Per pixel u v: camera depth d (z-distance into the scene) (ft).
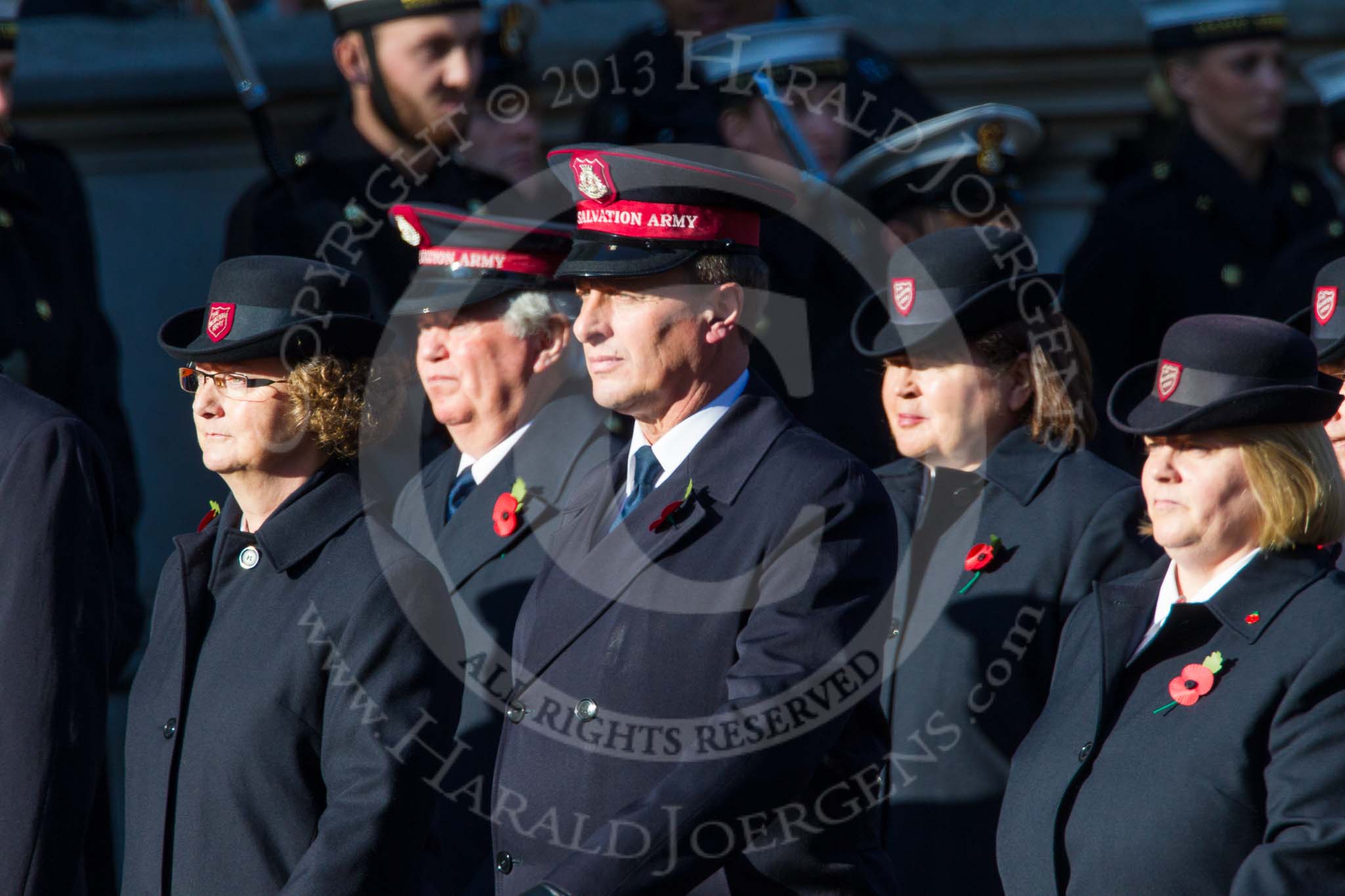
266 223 64.80
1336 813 35.09
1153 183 72.84
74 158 80.33
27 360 63.21
